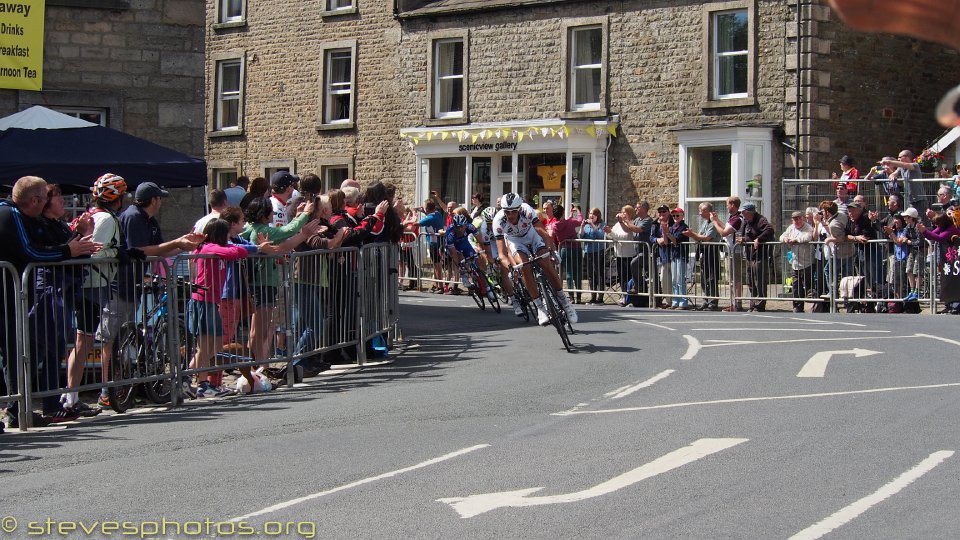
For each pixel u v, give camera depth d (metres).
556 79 27.41
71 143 12.77
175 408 9.88
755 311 18.59
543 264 13.17
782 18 24.39
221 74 33.91
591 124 26.53
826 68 24.25
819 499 5.87
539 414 8.78
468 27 28.88
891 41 25.16
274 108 32.72
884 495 5.93
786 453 7.07
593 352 12.66
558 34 27.38
